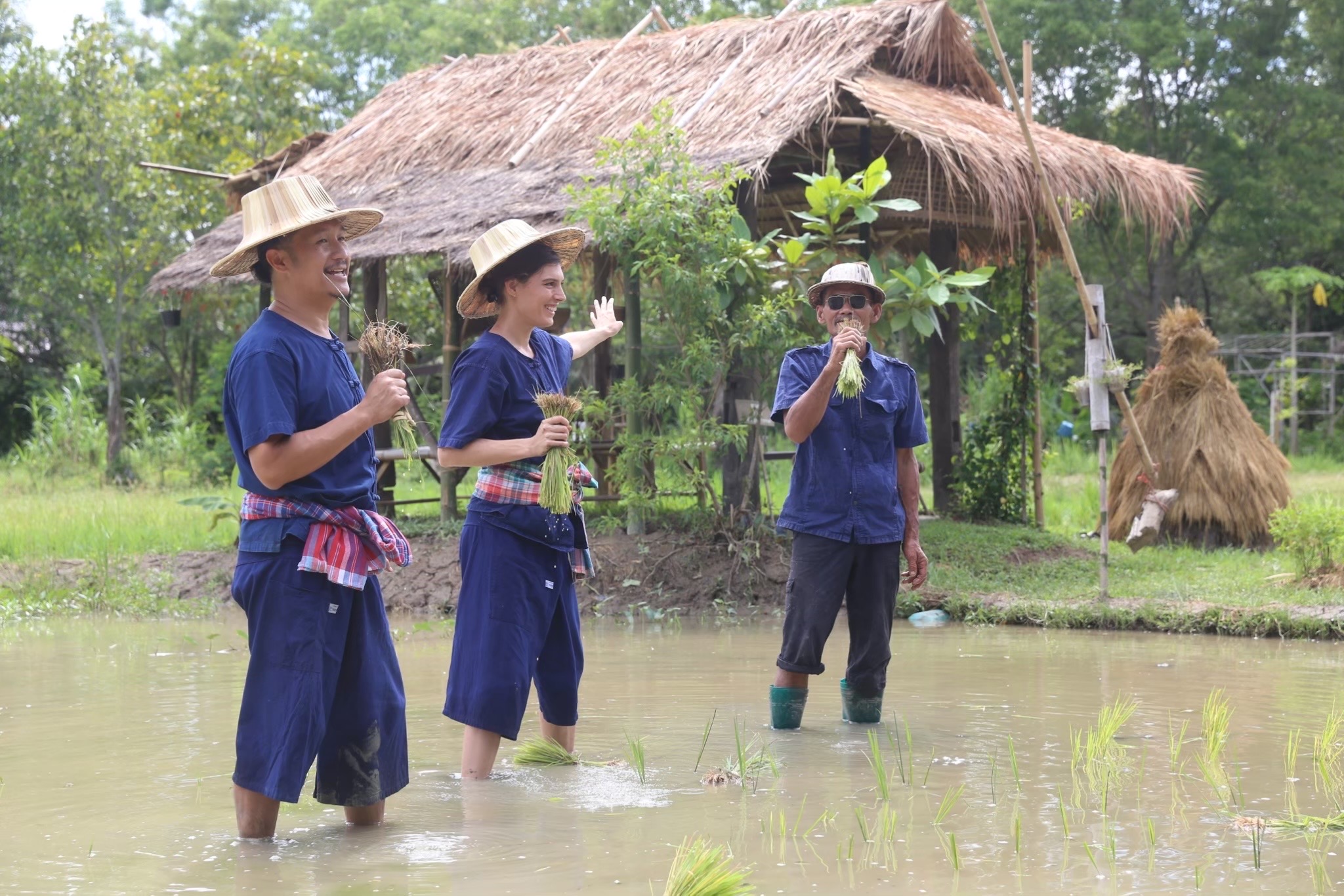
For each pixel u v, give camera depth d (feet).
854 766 16.20
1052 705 20.20
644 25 46.14
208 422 84.94
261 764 12.92
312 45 117.70
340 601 13.23
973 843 12.72
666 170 34.19
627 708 20.39
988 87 40.32
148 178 76.69
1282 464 38.93
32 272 78.74
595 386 43.68
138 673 24.50
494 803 14.56
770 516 35.99
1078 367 97.19
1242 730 18.10
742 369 34.94
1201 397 38.68
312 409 13.12
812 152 37.40
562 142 41.19
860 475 18.56
